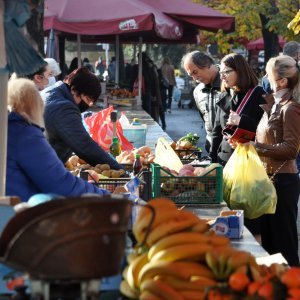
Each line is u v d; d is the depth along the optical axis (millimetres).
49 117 8469
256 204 8188
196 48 44531
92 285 3883
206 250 4352
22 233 3854
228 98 10086
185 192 7961
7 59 5320
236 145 8484
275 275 4270
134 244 5066
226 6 30828
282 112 8578
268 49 31125
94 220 3809
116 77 29812
